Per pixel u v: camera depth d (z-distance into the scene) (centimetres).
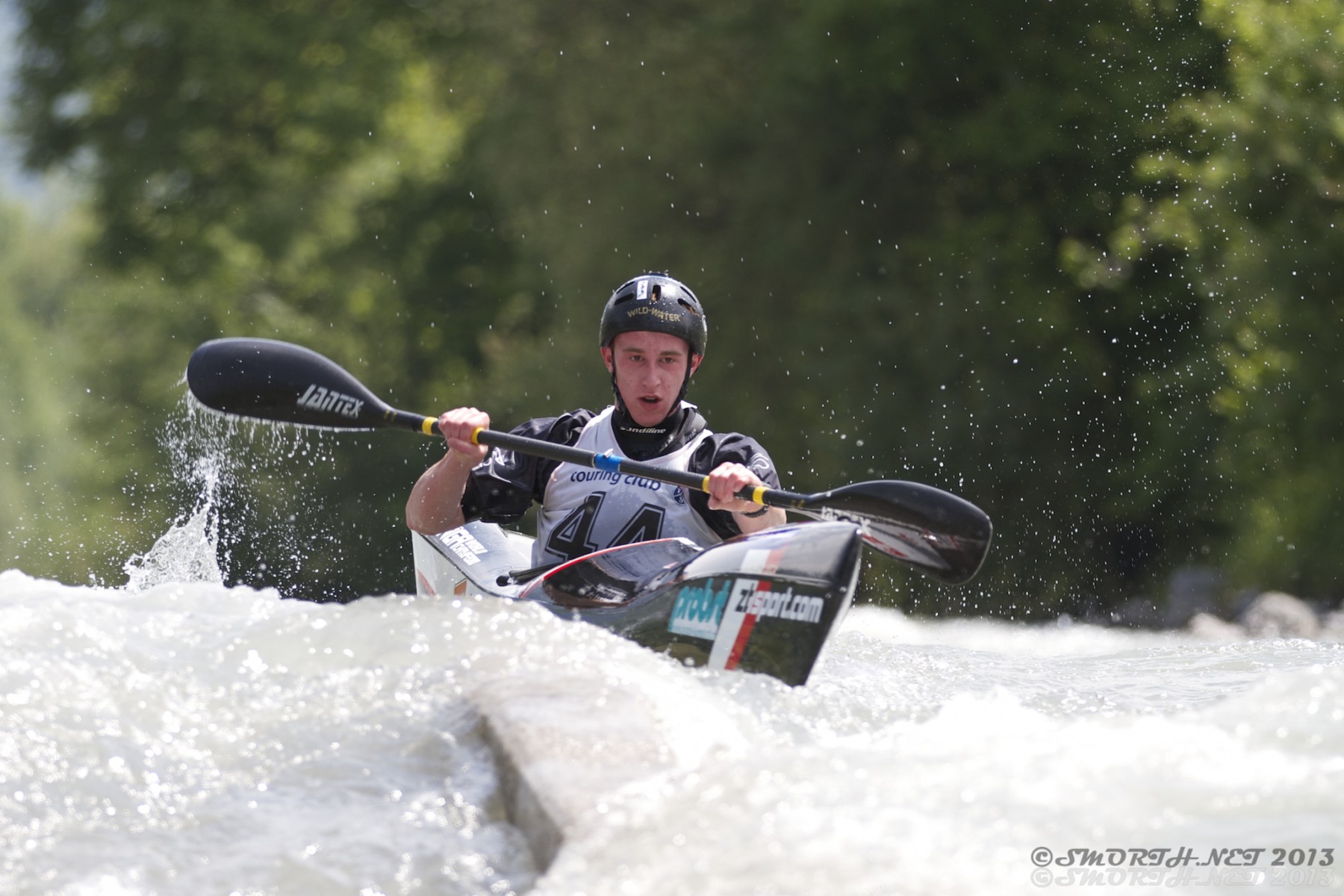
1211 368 4847
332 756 951
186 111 7794
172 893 796
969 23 5256
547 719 930
